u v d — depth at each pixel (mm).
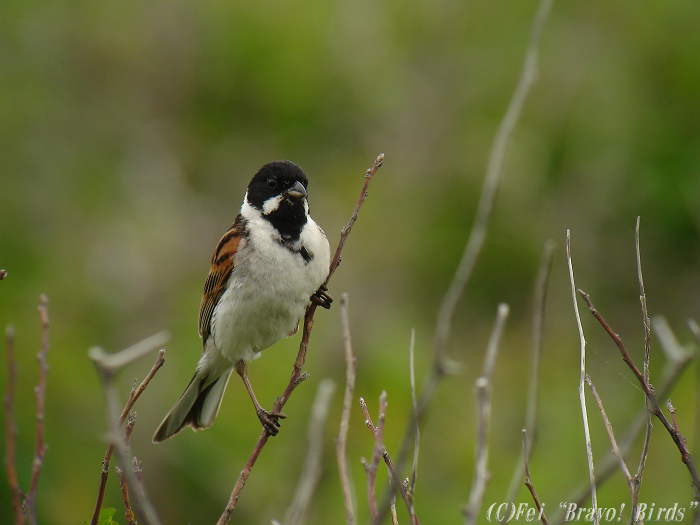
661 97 13789
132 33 15719
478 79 14609
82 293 12961
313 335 12055
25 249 13234
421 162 14352
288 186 7926
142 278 13664
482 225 6387
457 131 14414
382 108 14852
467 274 6148
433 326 13070
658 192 13234
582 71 14008
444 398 11562
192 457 11211
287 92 15086
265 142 15312
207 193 15242
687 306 12867
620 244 13297
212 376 8523
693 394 10102
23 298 12477
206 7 15281
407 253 13570
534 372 5086
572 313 12852
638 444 9328
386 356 11711
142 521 4242
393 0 15195
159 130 15578
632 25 14141
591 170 13516
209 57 15352
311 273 7906
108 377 3980
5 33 15695
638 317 12875
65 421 11133
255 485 10961
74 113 15578
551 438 10305
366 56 15008
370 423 5113
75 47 15875
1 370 11195
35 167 14781
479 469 3980
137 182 15102
